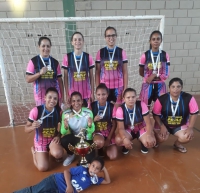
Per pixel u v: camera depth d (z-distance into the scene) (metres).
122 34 4.34
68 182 1.79
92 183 1.91
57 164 2.33
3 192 1.92
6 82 3.10
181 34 4.58
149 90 2.88
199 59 4.82
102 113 2.35
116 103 2.85
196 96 4.80
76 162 2.35
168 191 1.89
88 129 2.26
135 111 2.33
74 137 2.30
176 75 4.88
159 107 2.42
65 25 4.14
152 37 2.69
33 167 2.28
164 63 2.79
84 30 4.22
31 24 4.11
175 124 2.45
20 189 1.90
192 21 4.51
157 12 4.36
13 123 3.29
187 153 2.50
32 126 2.10
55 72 2.60
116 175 2.13
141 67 2.91
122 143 2.34
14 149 2.63
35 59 2.51
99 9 4.21
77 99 2.19
